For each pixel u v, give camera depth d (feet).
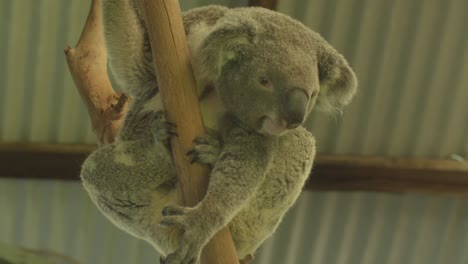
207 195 11.28
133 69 13.35
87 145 30.40
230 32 11.87
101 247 32.78
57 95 30.01
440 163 31.19
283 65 11.50
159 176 13.43
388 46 30.09
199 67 12.28
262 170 12.05
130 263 33.12
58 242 32.58
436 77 30.66
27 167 29.76
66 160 29.84
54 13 28.43
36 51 29.07
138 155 13.37
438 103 31.24
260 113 11.67
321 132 31.60
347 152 32.12
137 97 13.70
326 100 12.97
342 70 12.72
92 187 14.02
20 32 28.63
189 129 11.28
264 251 34.12
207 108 12.54
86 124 30.53
